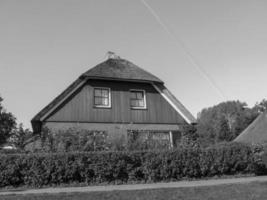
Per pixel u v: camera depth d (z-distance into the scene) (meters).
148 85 24.41
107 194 10.84
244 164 17.11
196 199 10.09
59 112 21.06
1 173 13.34
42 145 17.25
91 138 17.45
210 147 16.70
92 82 22.64
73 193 11.05
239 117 63.31
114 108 22.69
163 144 18.53
